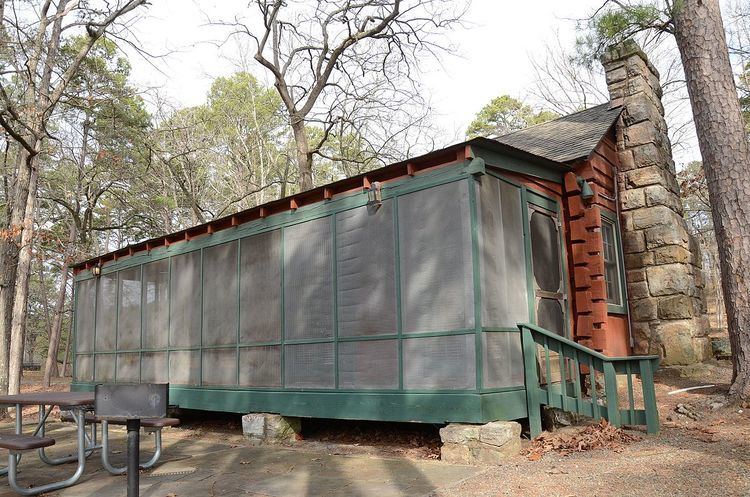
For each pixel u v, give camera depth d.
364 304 7.11
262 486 5.32
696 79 8.12
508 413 6.23
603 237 9.98
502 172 7.06
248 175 28.19
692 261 10.72
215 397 9.08
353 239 7.36
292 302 8.02
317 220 7.86
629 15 9.38
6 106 12.38
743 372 7.39
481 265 6.20
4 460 7.19
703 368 9.34
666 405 7.81
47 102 14.16
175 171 24.81
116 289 12.05
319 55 19.81
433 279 6.45
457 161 6.45
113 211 29.17
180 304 10.16
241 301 8.88
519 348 6.69
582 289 8.51
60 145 20.14
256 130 28.41
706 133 7.99
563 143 9.84
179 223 29.59
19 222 13.15
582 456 5.58
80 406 5.67
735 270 7.59
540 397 6.57
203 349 9.48
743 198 7.66
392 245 6.91
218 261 9.45
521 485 4.70
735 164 7.75
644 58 11.11
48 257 19.61
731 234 7.67
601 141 10.14
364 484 5.20
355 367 7.11
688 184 19.34
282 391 7.96
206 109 28.80
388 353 6.77
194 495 5.07
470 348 6.04
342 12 18.78
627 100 10.87
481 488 4.75
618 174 10.73
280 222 8.36
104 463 5.86
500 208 6.82
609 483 4.52
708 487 4.21
